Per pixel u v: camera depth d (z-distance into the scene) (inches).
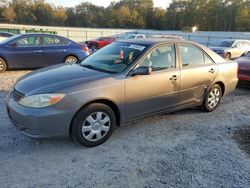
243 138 160.6
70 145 142.6
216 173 122.3
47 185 109.3
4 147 137.2
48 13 3083.2
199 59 188.4
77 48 381.4
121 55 162.2
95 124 139.6
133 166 125.5
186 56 179.6
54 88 129.2
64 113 127.9
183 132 165.6
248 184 115.2
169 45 170.9
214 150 143.8
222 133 166.6
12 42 338.3
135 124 175.0
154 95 159.8
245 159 135.6
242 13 2849.4
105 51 178.2
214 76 195.2
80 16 3316.9
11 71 353.4
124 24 3228.3
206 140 155.7
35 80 141.9
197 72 181.9
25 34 349.4
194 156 136.5
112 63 158.7
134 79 148.9
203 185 113.3
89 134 138.6
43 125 125.2
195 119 188.9
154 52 161.6
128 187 110.3
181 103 178.7
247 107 224.5
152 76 156.6
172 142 151.4
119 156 134.0
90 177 116.0
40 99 126.0
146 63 156.1
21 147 138.3
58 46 365.1
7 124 165.0
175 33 1587.1
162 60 164.7
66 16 3272.6
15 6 2979.8
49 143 143.6
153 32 1673.2
